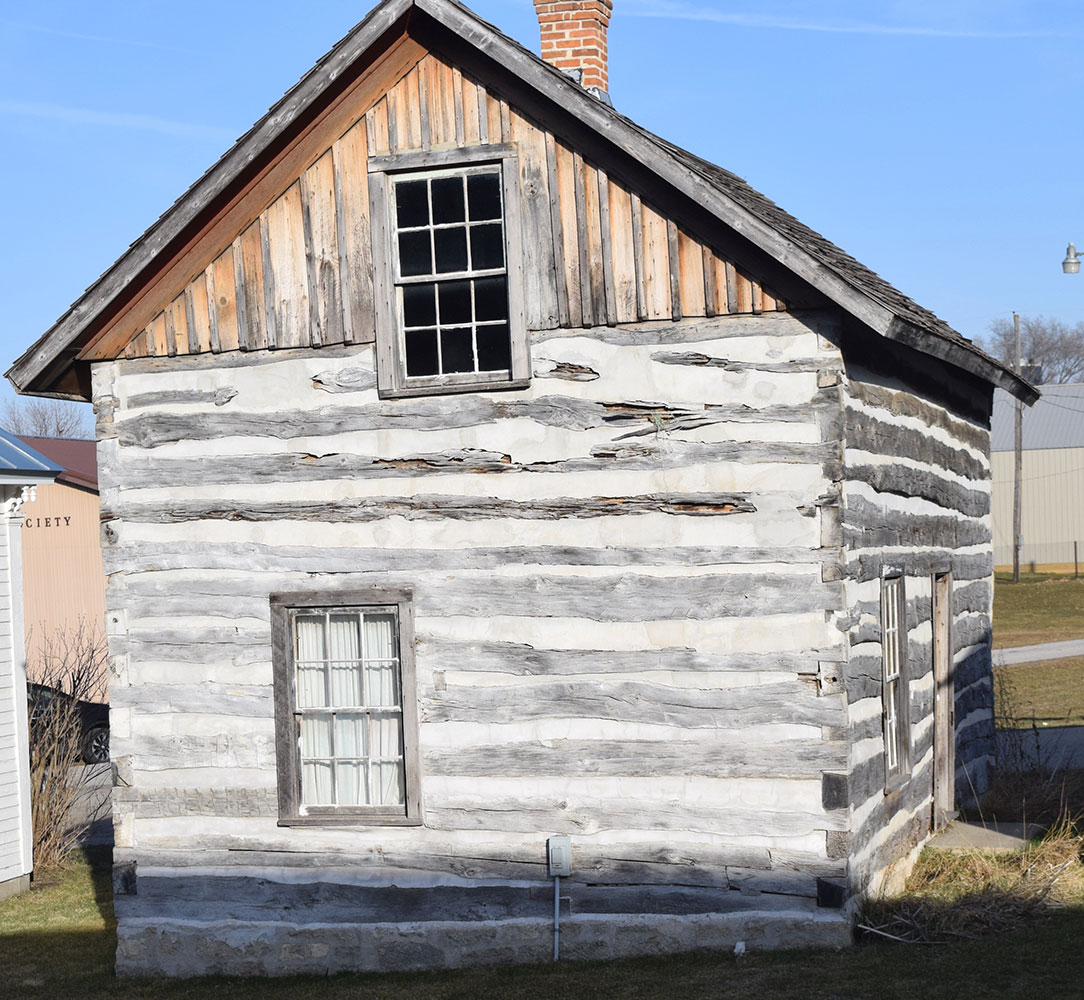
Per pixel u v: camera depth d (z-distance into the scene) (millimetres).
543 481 9477
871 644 9719
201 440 10094
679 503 9234
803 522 9016
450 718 9594
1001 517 53594
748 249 9094
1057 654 29906
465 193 9727
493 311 9719
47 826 13609
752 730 9070
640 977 8672
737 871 9070
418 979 9281
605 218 9344
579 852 9344
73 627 27062
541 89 9172
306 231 9867
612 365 9352
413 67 9656
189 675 10062
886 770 10211
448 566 9633
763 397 9094
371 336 9750
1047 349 85625
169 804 10047
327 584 9836
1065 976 8039
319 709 9906
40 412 75875
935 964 8414
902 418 10961
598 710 9344
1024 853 10867
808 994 7977
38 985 9805
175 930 9930
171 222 9734
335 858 9758
